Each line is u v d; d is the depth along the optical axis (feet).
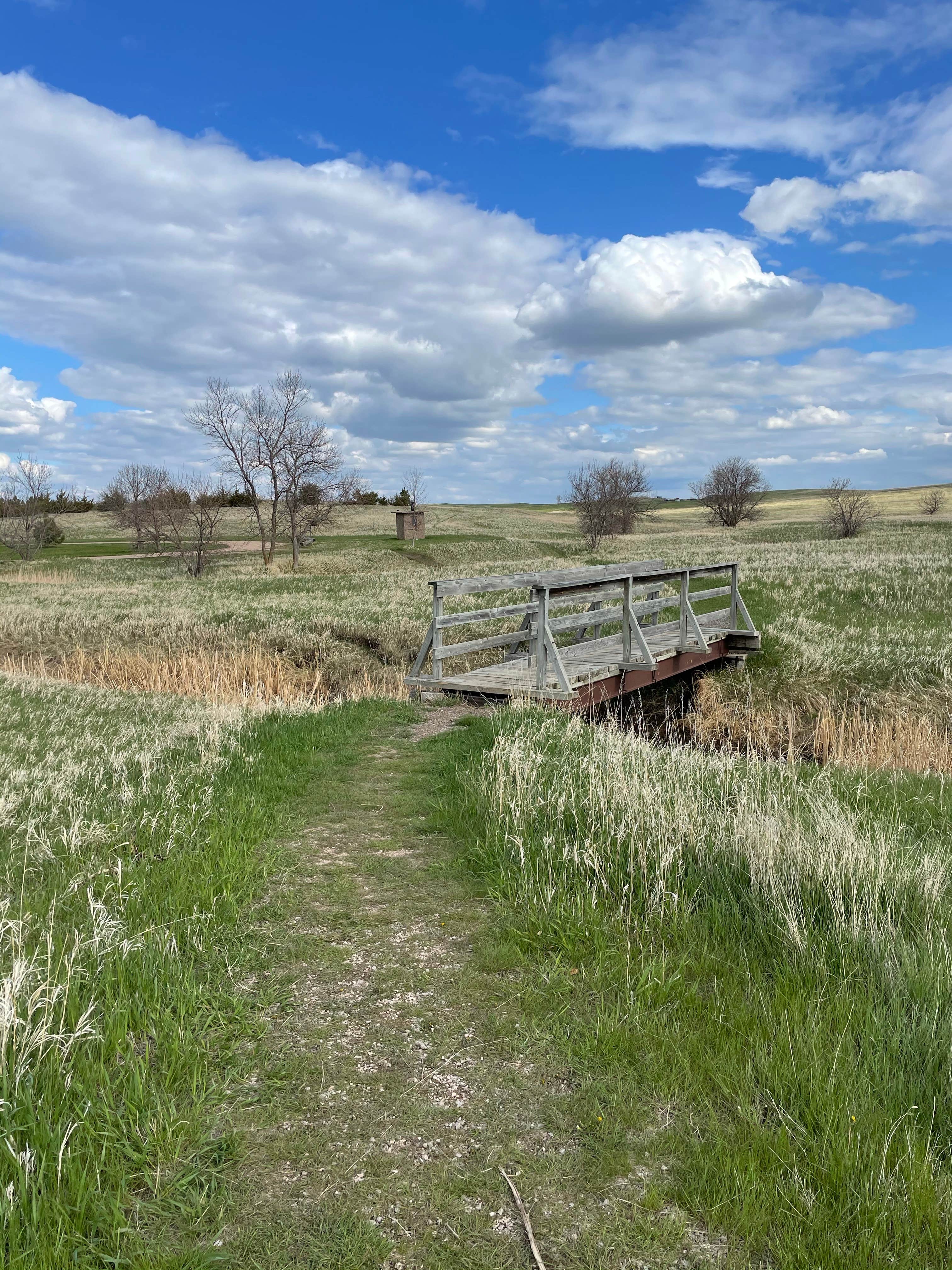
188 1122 9.15
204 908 14.74
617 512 175.52
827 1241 7.44
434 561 154.92
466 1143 9.11
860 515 162.81
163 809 19.57
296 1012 11.87
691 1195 8.15
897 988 11.28
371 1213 8.11
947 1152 8.61
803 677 45.88
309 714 33.01
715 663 49.26
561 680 32.50
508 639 38.75
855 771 25.64
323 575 110.22
